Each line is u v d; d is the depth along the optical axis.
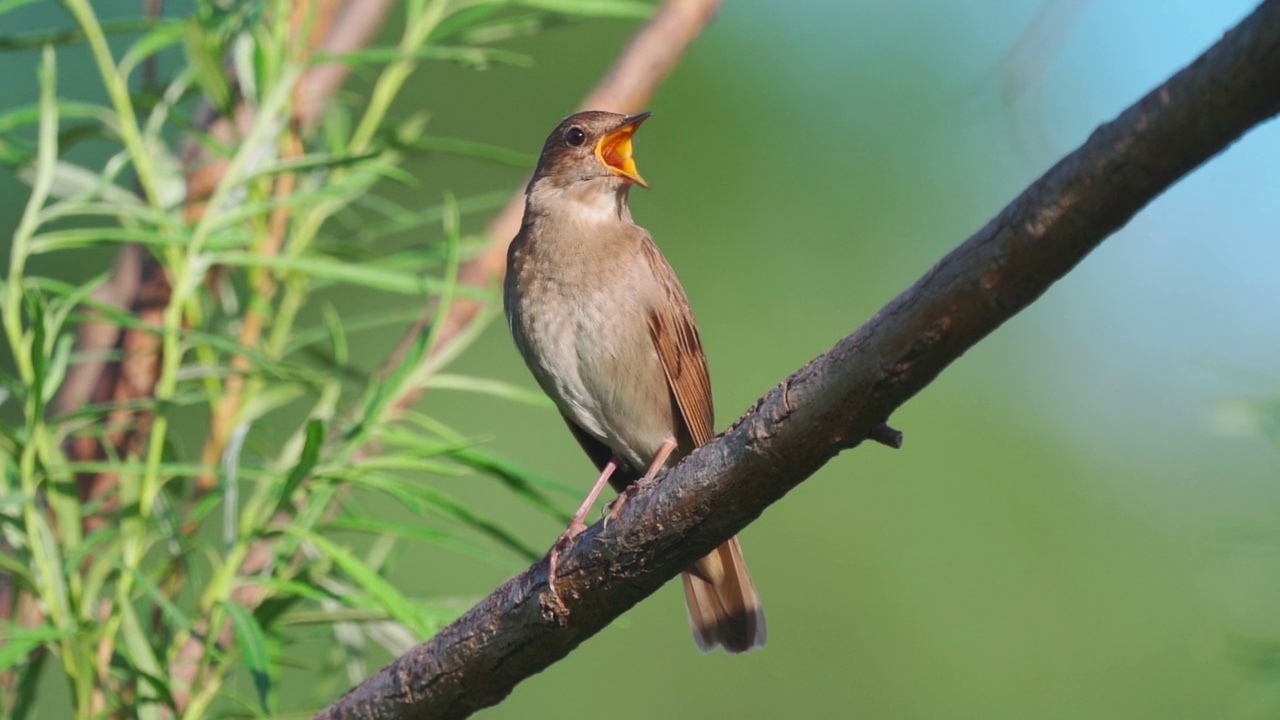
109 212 7.16
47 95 7.22
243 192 8.05
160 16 8.50
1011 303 4.76
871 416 5.20
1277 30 4.01
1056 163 4.58
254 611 6.84
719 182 15.33
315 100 8.39
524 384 14.05
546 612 6.19
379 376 7.36
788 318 14.95
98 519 7.68
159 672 6.57
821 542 13.80
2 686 7.15
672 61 9.87
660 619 13.37
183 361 8.41
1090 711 13.43
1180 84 4.25
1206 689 12.77
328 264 7.26
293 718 7.11
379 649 11.24
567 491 7.15
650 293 9.09
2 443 6.81
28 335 6.85
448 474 6.90
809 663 13.50
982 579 13.82
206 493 7.59
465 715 6.51
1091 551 13.99
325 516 7.65
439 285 7.35
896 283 15.06
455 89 15.45
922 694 13.48
